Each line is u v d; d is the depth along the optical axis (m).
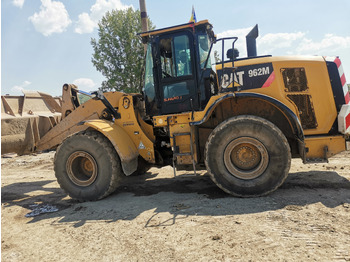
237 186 3.75
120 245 2.64
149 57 4.64
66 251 2.63
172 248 2.48
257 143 3.69
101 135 4.30
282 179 3.62
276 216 2.96
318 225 2.66
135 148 4.59
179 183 4.95
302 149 3.79
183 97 4.38
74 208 3.96
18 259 2.55
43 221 3.53
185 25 4.22
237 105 4.17
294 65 3.99
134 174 5.67
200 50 4.32
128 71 13.38
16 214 3.90
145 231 2.90
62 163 4.35
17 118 5.34
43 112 6.04
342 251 2.18
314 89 3.96
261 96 3.79
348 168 4.88
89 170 4.39
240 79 4.07
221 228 2.79
